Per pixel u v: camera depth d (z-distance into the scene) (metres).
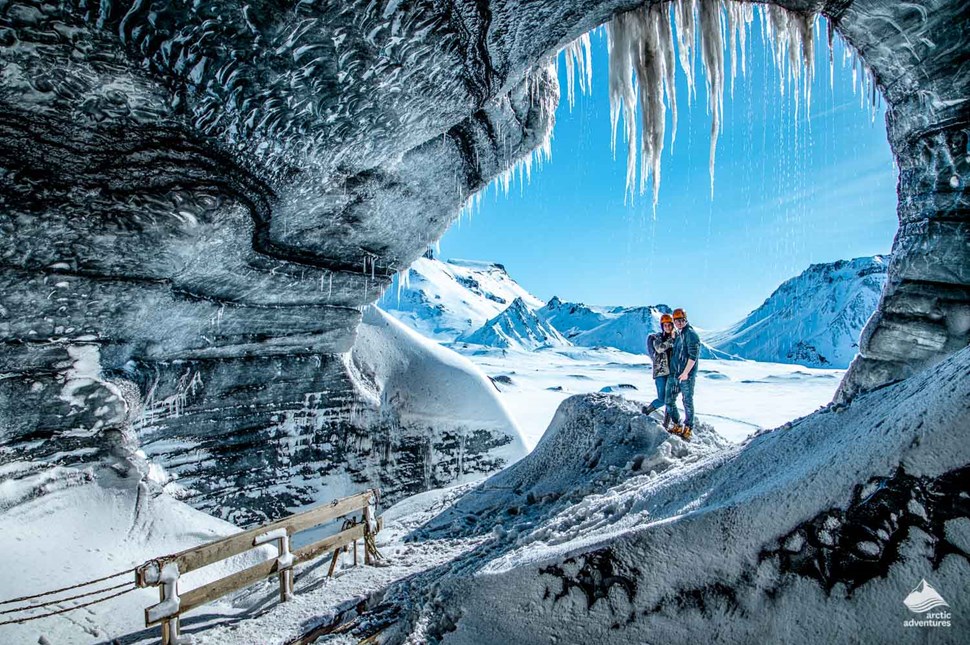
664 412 8.02
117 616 4.76
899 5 5.64
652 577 3.05
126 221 5.61
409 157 8.08
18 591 4.59
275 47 4.45
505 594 3.47
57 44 3.82
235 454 9.30
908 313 6.13
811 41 6.73
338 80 5.16
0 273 5.08
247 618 4.49
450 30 5.16
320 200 7.62
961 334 5.64
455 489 10.17
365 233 9.25
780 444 4.05
